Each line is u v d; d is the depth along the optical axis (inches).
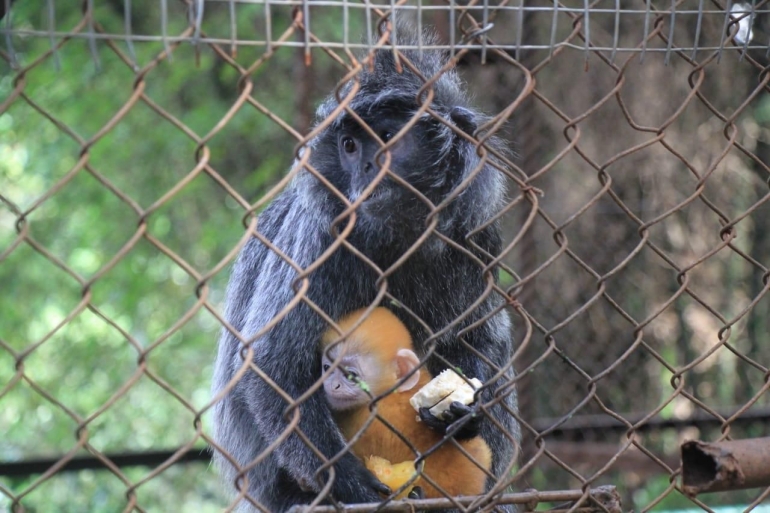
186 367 618.2
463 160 262.7
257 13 560.1
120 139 628.1
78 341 610.9
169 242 647.8
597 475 174.2
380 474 224.8
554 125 442.6
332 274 249.8
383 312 253.6
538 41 412.5
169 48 133.6
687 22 351.9
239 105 138.3
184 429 591.2
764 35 275.4
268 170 627.8
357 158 259.3
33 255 617.0
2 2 193.5
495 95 398.9
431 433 230.1
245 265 294.5
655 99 442.6
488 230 268.7
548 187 443.5
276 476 258.2
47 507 432.8
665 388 450.0
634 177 444.8
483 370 264.5
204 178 643.5
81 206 629.3
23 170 613.6
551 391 425.4
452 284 263.1
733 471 153.3
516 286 168.2
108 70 618.2
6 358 585.6
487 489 240.7
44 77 581.6
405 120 259.6
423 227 257.3
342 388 237.1
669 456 394.9
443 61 272.8
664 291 445.1
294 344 243.4
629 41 426.0
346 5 147.5
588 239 442.3
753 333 443.8
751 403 186.2
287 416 151.9
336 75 432.1
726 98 434.9
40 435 560.4
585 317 437.1
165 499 470.6
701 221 446.3
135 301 621.9
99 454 132.8
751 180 442.6
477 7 159.5
